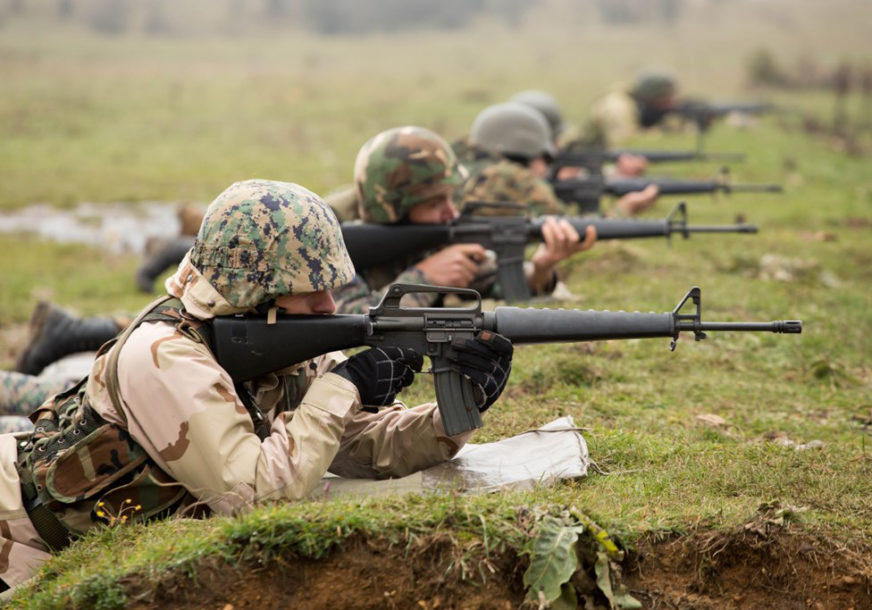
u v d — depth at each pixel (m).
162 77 85.44
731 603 7.12
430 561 6.72
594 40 141.38
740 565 7.23
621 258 18.91
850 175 35.19
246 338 7.27
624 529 7.11
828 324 15.27
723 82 83.19
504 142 17.16
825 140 44.34
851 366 13.63
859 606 7.12
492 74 91.06
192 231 22.84
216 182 37.62
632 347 13.60
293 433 7.24
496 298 14.04
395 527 6.78
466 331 7.66
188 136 51.22
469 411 7.72
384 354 7.51
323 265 7.28
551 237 13.64
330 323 7.43
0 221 30.88
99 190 35.84
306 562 6.68
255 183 7.35
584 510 7.10
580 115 57.72
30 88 71.69
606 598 6.86
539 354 12.68
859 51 119.06
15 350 17.30
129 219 31.36
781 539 7.25
